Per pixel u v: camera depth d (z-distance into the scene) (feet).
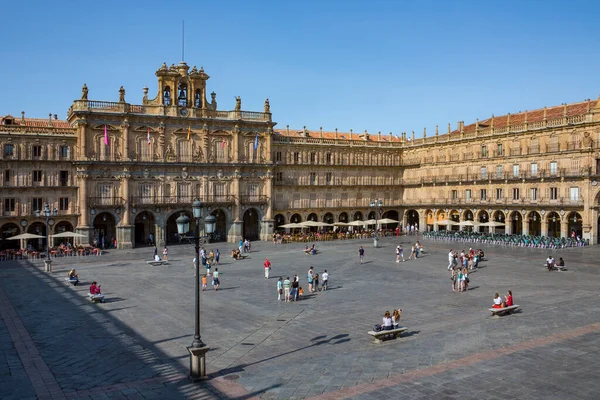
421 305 131.03
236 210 319.27
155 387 75.51
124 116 286.66
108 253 258.57
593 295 139.85
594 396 70.23
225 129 318.24
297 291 139.74
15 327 110.52
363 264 209.67
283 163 347.97
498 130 327.26
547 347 92.07
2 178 261.85
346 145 374.02
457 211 353.72
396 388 73.77
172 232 323.57
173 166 300.81
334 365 84.33
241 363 86.48
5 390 74.38
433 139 376.68
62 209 277.23
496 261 214.07
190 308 129.18
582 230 277.85
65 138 277.64
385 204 391.24
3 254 233.35
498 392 71.92
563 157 288.71
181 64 307.17
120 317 119.65
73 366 85.25
